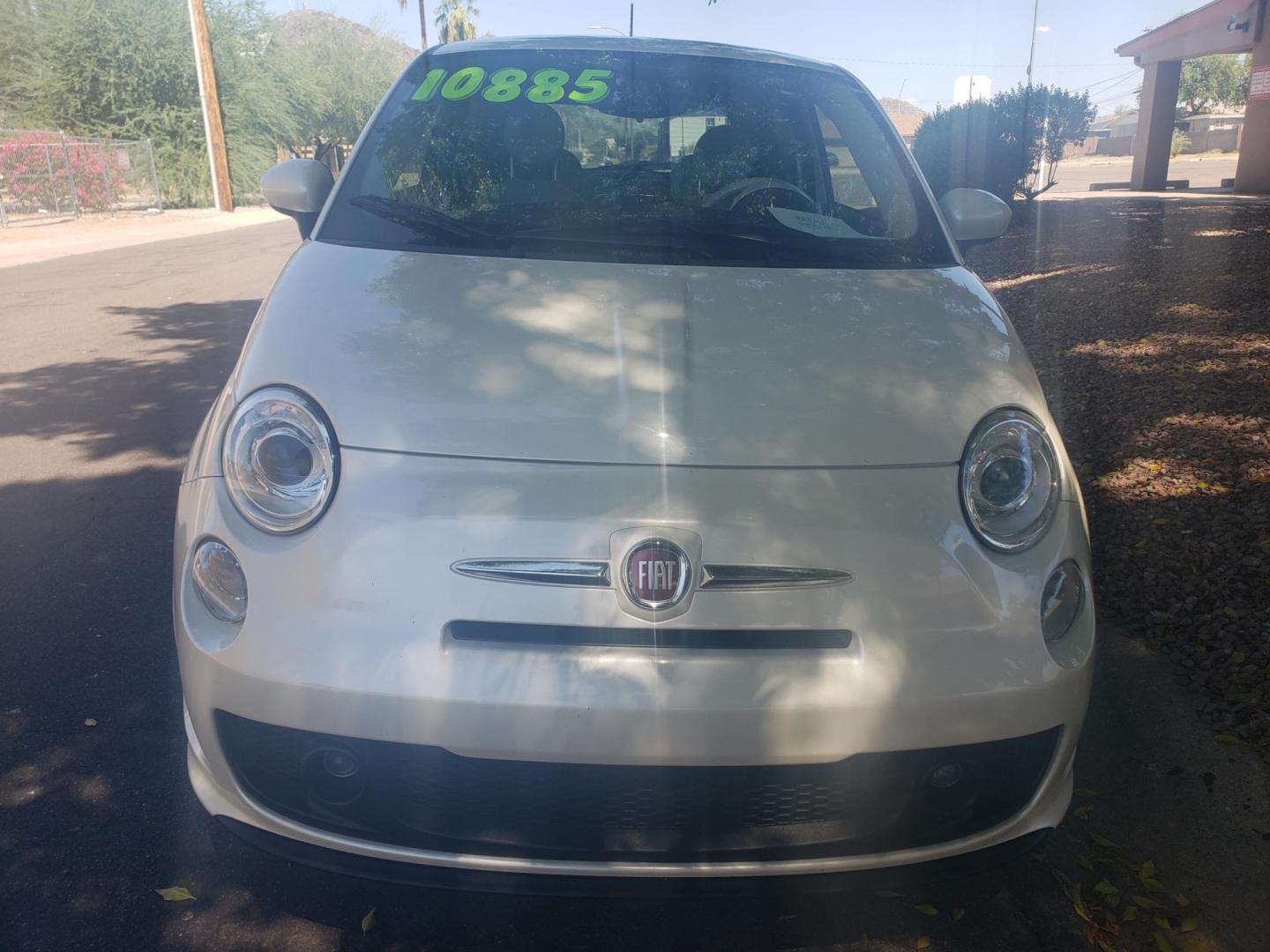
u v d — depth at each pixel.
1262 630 3.52
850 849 2.08
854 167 3.51
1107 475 4.97
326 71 42.03
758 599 1.99
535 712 1.92
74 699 3.21
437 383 2.23
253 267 15.36
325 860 2.11
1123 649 3.57
